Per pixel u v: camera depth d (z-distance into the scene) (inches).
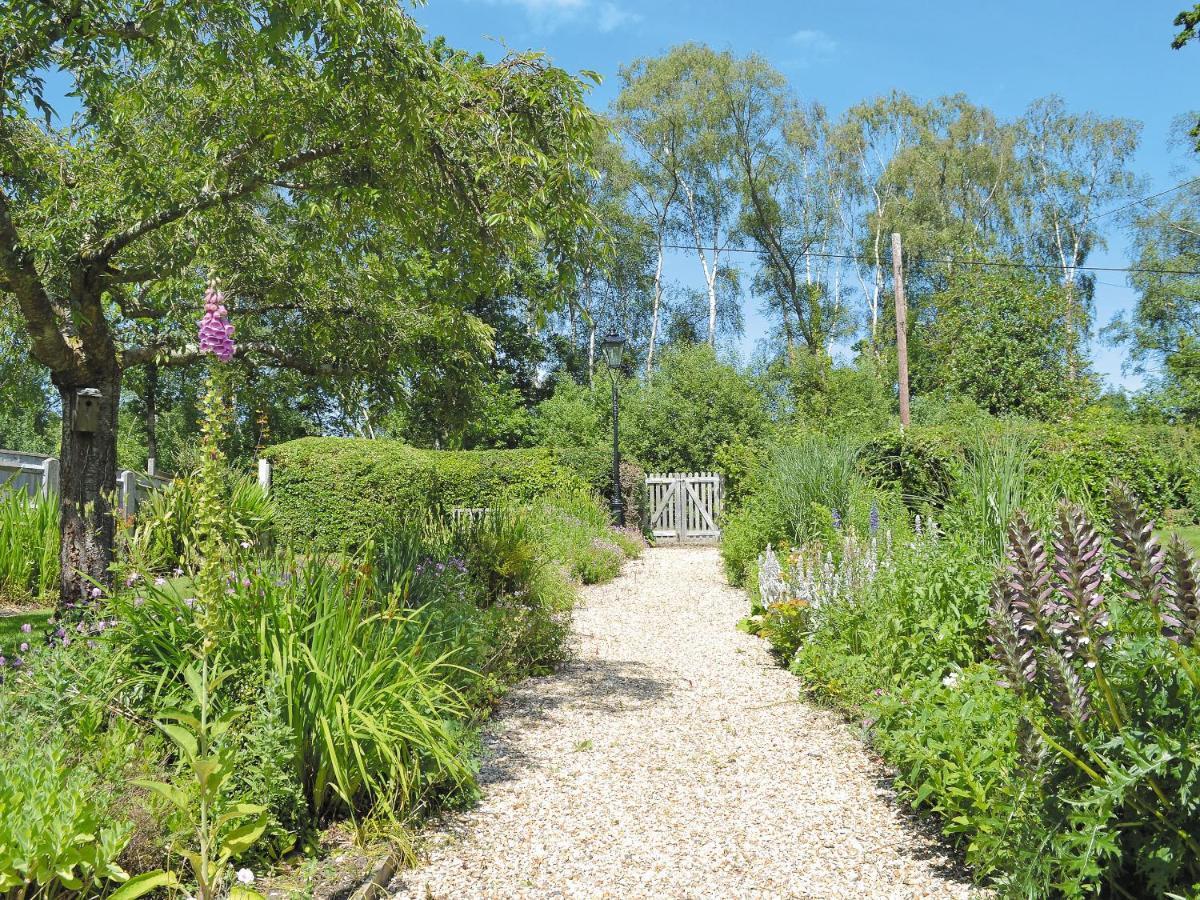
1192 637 92.3
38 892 101.1
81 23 208.7
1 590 326.3
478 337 346.3
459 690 203.6
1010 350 992.9
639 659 282.2
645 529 776.9
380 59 212.5
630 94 1315.2
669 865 134.8
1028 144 1542.8
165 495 285.9
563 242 249.1
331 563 189.5
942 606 191.2
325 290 329.7
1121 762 99.5
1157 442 567.8
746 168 1332.4
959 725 139.6
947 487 438.6
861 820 149.5
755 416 847.1
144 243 293.3
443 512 392.2
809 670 223.8
